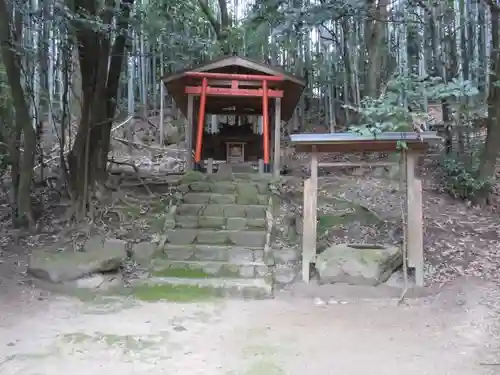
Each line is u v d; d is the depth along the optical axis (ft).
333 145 20.80
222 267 22.11
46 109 44.16
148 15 27.48
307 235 21.38
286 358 13.96
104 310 18.19
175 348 14.55
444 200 29.68
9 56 24.04
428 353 14.30
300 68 53.11
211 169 31.42
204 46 34.12
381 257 20.92
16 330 15.80
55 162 35.91
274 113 34.37
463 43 41.37
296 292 20.45
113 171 34.22
